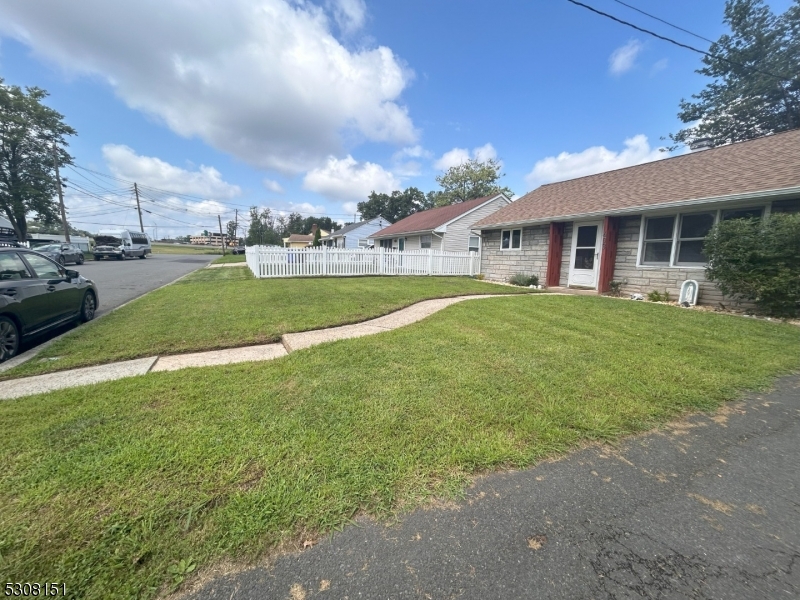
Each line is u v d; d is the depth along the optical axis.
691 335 5.15
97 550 1.49
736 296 7.39
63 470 1.99
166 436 2.37
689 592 1.38
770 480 2.08
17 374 3.66
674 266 8.78
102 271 17.34
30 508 1.71
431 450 2.25
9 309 4.19
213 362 4.05
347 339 4.80
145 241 33.31
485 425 2.58
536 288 11.41
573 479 2.05
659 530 1.69
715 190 7.85
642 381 3.43
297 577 1.42
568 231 11.54
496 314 6.53
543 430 2.53
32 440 2.32
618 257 10.05
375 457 2.16
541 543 1.60
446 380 3.38
